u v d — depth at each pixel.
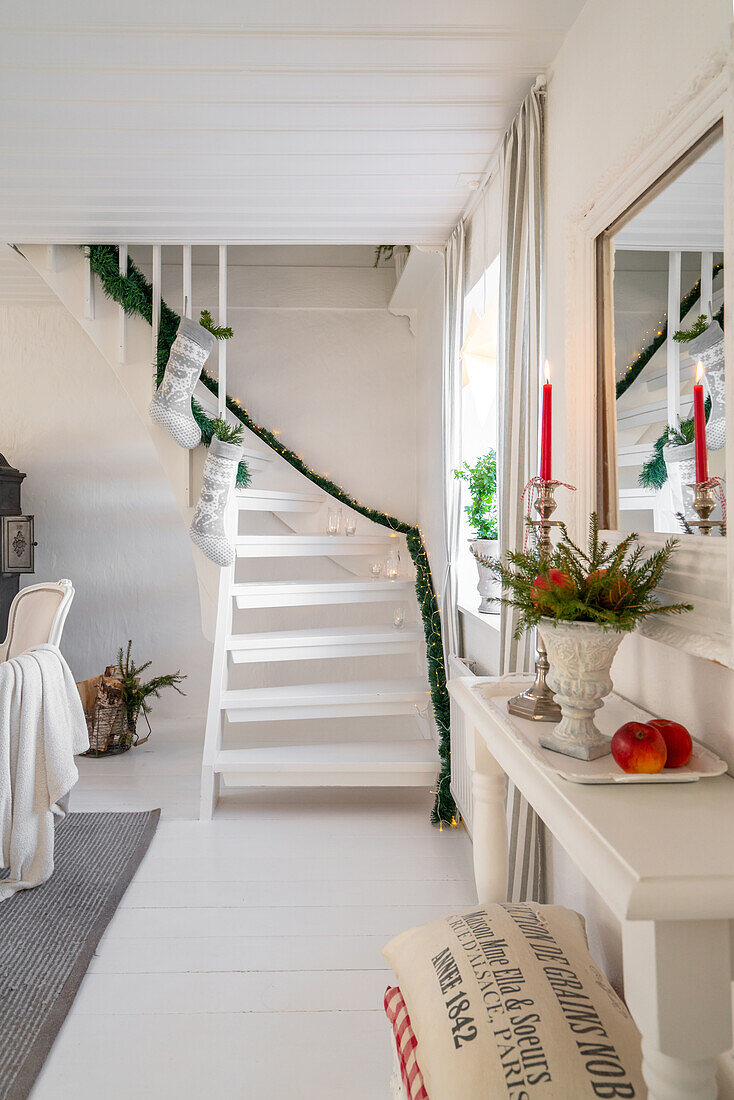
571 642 1.36
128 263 4.23
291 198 3.47
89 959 2.52
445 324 3.96
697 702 1.47
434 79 2.47
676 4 1.50
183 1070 2.02
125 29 2.24
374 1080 1.98
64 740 3.11
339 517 4.96
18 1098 1.89
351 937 2.68
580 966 1.48
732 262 1.21
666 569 1.52
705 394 1.35
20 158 3.09
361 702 3.99
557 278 2.24
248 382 5.45
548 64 2.37
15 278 4.89
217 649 3.92
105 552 5.50
